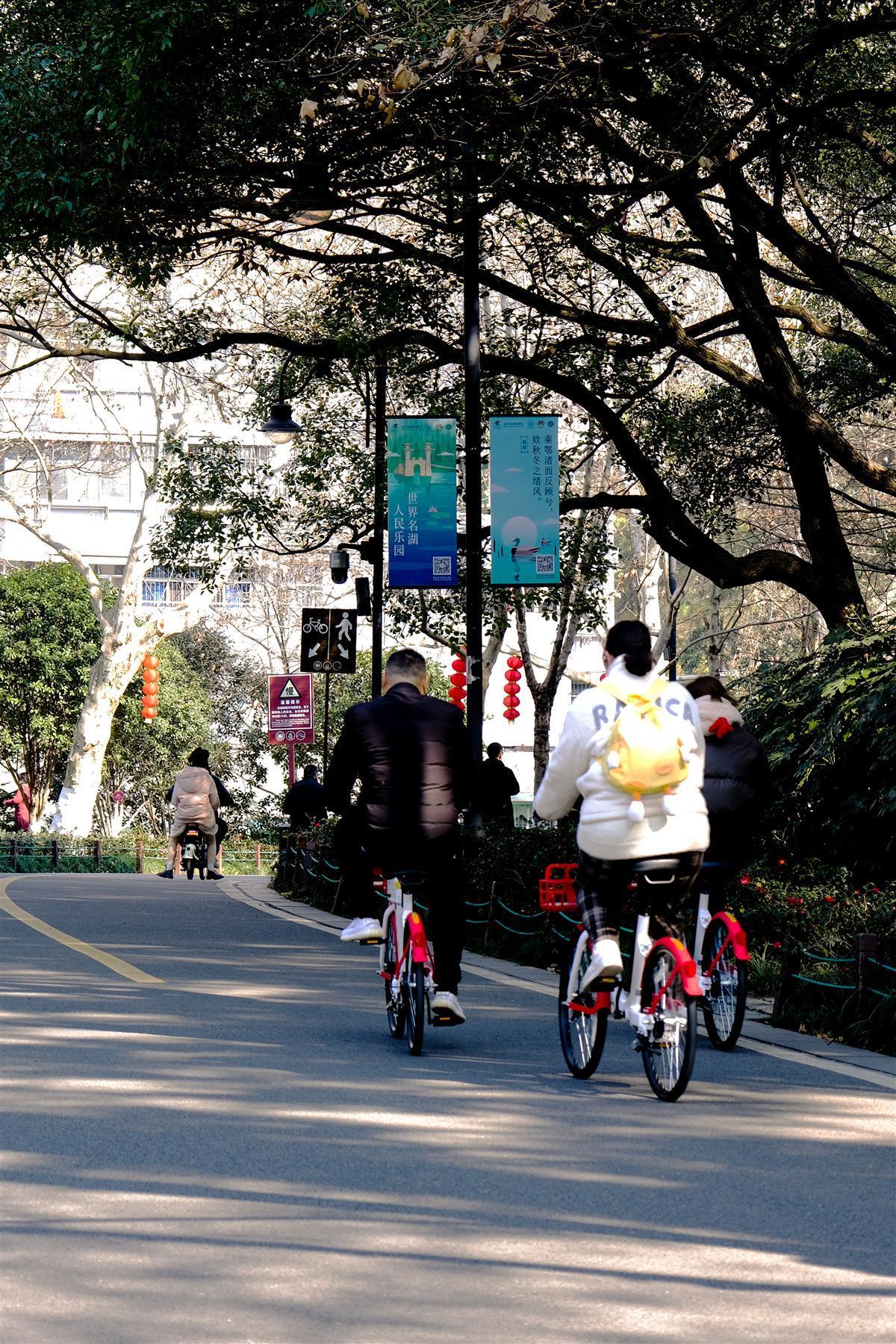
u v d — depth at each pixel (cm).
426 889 1648
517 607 4738
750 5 2638
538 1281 892
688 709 1452
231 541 4425
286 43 2764
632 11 2659
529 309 4341
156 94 2778
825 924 2073
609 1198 1065
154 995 1973
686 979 1379
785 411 3534
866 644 2519
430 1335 804
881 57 3138
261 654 9650
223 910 3459
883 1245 972
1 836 7244
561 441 5525
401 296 3566
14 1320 814
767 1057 1653
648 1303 858
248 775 9350
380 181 3167
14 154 2856
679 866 1435
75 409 9825
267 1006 1908
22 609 8344
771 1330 820
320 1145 1195
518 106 2802
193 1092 1377
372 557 4422
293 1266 910
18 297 3744
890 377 3634
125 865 7219
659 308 3469
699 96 2884
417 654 1712
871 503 7088
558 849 2592
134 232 3164
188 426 7388
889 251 4484
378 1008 1919
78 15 2914
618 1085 1486
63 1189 1059
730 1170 1147
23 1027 1692
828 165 3772
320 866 3788
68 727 8388
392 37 2492
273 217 3209
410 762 1639
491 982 2214
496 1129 1268
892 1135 1273
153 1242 948
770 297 4919
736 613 7800
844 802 2523
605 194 3212
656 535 3725
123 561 10375
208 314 3859
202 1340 791
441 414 4181
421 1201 1046
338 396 4650
